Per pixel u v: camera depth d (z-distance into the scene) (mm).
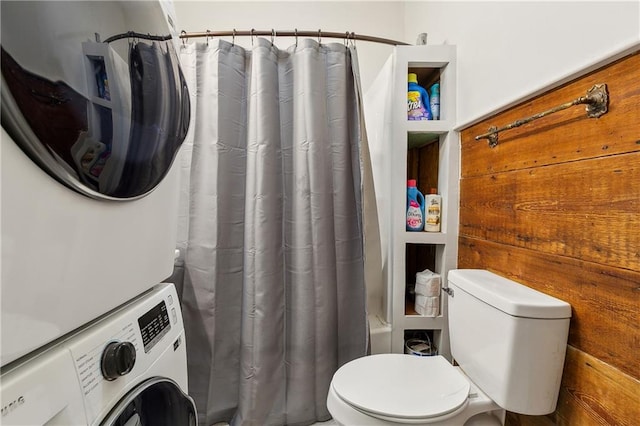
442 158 1373
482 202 1139
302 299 1306
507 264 993
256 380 1258
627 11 600
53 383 437
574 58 723
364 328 1385
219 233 1301
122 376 574
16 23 393
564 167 764
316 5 1921
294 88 1325
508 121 982
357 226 1406
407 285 1656
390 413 839
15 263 396
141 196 687
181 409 790
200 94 1311
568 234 754
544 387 768
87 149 502
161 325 744
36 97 415
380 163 1589
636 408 595
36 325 425
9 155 387
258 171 1276
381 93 1571
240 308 1343
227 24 1895
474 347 946
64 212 471
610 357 647
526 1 880
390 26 1944
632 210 602
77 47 487
